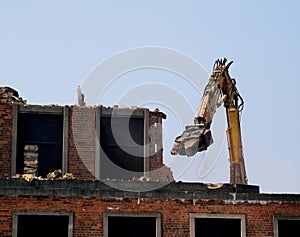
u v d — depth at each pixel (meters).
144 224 61.97
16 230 59.69
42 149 67.75
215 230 63.12
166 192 62.31
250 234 63.44
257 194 63.97
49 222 60.50
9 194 59.97
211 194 63.06
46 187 60.62
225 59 69.94
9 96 69.81
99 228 60.91
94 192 61.16
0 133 66.75
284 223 64.50
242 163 70.50
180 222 62.25
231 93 70.75
